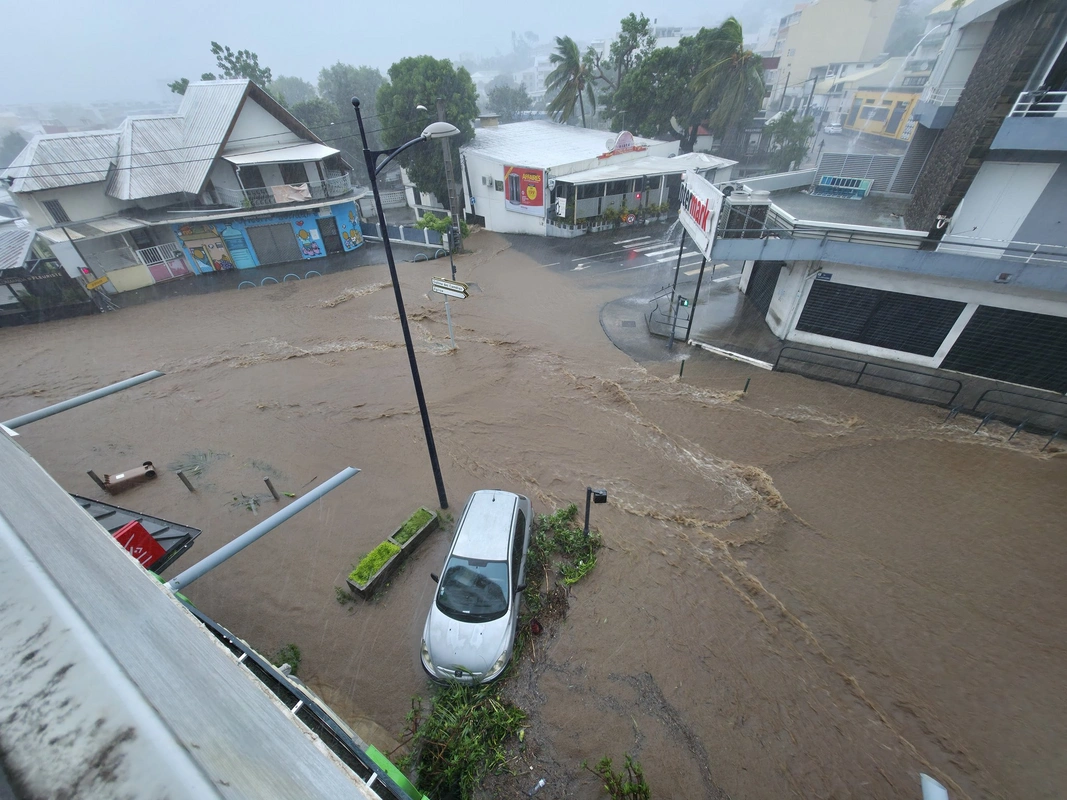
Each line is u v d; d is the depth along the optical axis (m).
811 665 7.75
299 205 25.92
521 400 14.27
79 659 0.91
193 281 25.25
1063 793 6.37
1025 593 8.62
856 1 49.66
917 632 8.16
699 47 35.19
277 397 14.91
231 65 43.44
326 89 60.78
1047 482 10.56
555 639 8.11
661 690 7.44
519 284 22.80
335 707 7.34
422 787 6.33
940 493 10.54
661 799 6.31
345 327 19.31
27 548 1.23
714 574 9.17
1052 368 12.65
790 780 6.51
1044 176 11.80
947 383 13.52
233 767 0.78
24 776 0.65
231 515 10.72
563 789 6.38
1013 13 12.32
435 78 29.77
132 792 0.64
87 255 23.33
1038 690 7.38
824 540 9.74
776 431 12.54
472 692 7.18
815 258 13.58
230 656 1.10
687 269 23.31
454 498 10.92
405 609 8.67
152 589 1.23
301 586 9.12
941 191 13.65
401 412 13.94
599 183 28.19
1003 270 11.57
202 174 24.16
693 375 14.98
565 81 41.06
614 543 9.80
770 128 36.97
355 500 10.98
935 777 6.54
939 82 16.62
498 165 29.66
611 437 12.70
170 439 13.27
